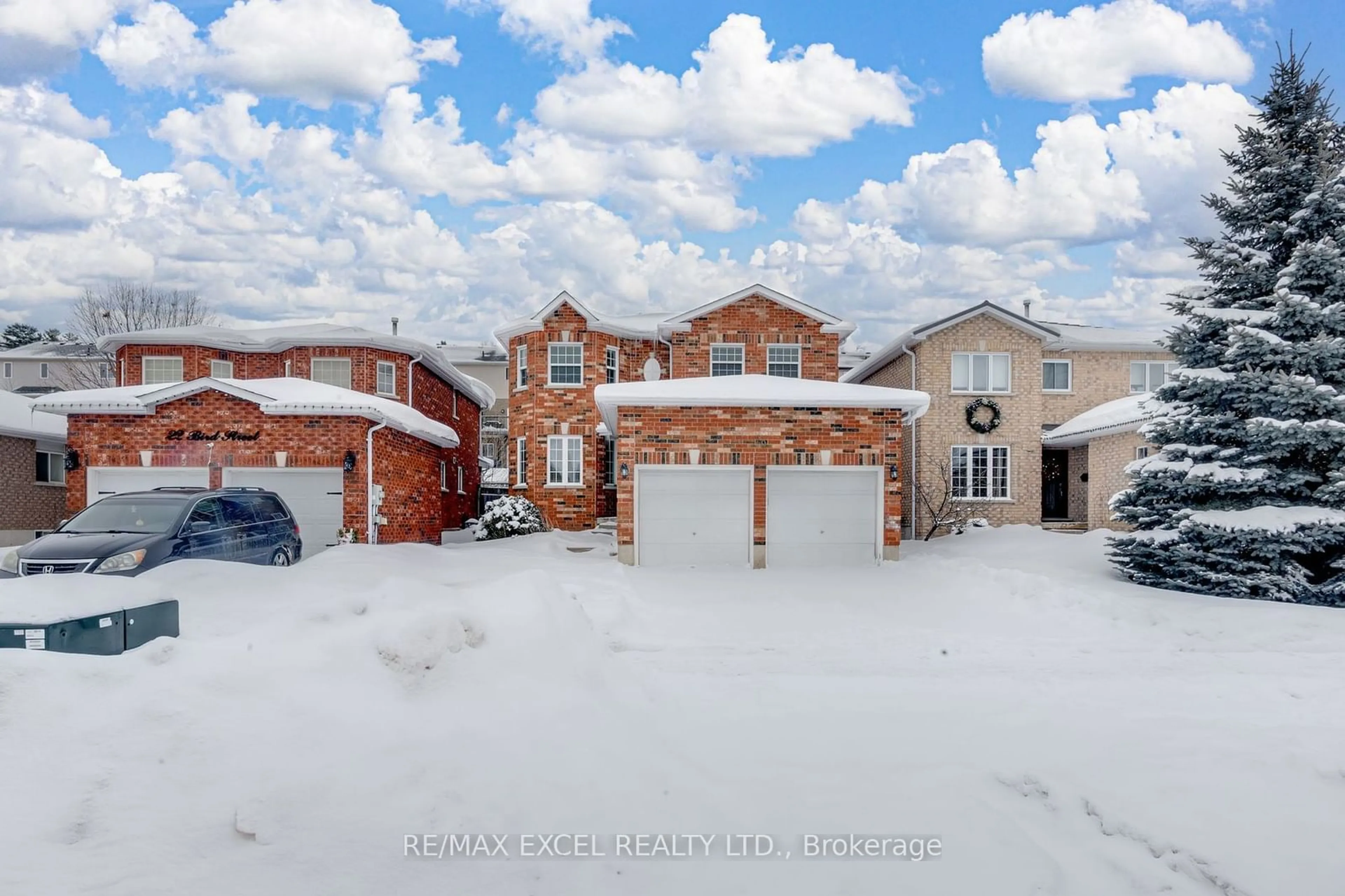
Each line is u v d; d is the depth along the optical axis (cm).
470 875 318
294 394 1703
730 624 991
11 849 293
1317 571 1250
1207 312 1347
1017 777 445
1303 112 1360
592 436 2303
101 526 1095
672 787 410
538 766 408
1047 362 2488
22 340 5831
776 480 1549
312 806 344
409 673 466
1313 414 1248
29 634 450
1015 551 1678
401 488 1838
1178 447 1352
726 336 2267
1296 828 371
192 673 412
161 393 1598
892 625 1000
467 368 4419
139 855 302
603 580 1251
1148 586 1284
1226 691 661
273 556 1280
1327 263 1261
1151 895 325
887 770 454
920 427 2323
